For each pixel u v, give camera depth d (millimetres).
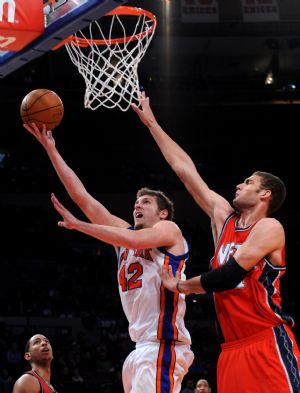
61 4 4598
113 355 13195
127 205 17859
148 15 5402
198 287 2936
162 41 17062
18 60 5047
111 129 17938
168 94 17203
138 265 3539
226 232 3182
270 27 15828
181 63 18266
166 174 18391
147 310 3465
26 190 17625
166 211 3750
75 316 14406
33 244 16828
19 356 12352
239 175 18500
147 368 3395
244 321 2955
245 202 3141
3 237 16750
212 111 17484
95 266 16500
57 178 17891
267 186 3135
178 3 15773
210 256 16969
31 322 14055
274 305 2943
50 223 17375
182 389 12281
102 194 17922
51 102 4102
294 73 18641
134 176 18172
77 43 5449
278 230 2951
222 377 3012
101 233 3107
